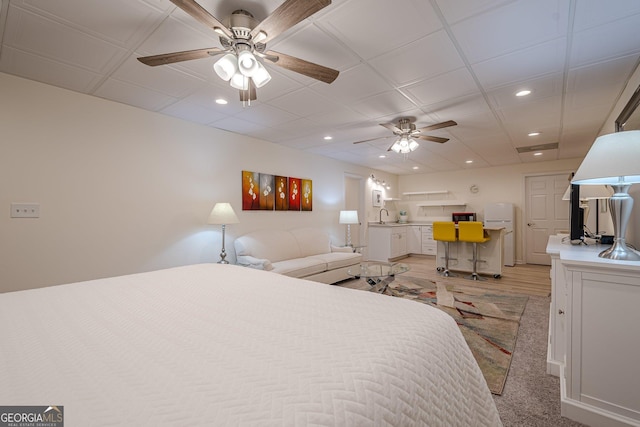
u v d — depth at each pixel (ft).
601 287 4.74
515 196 20.79
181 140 11.08
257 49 5.61
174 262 10.77
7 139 7.45
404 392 2.25
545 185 19.86
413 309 3.71
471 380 3.31
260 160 14.14
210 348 2.63
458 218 21.88
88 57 6.79
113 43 6.27
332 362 2.35
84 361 2.39
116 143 9.36
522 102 9.43
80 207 8.61
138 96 8.96
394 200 25.91
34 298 4.17
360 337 2.85
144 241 9.98
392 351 2.58
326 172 18.26
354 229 23.21
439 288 13.47
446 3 5.10
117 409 1.77
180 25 5.71
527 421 4.92
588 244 7.61
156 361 2.39
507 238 19.83
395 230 21.90
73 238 8.48
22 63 7.00
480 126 11.93
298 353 2.52
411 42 6.25
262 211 14.21
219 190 12.32
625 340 4.56
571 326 5.00
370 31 5.87
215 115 10.71
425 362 2.66
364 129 12.51
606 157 4.64
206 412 1.75
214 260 12.11
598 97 8.97
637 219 6.51
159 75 7.64
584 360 4.89
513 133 12.94
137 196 9.83
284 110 10.22
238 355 2.49
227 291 4.56
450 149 16.15
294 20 4.70
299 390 1.99
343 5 5.14
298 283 5.08
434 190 24.44
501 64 7.12
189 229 11.27
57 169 8.21
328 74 6.07
